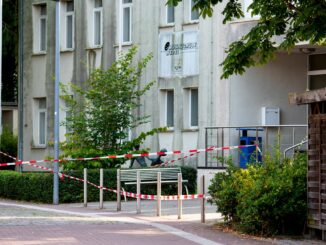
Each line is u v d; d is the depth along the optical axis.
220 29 33.59
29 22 43.25
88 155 31.73
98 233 19.44
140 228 20.80
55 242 17.44
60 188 30.14
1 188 33.00
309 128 18.75
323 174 18.23
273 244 17.61
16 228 20.44
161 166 32.94
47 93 42.12
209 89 34.16
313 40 20.72
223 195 20.58
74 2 40.88
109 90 32.44
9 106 53.09
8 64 52.69
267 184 19.12
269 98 32.78
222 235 19.25
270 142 31.83
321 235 18.59
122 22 38.41
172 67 35.91
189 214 24.97
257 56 22.70
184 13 35.47
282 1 21.62
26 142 43.19
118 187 26.58
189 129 34.97
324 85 31.91
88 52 40.03
